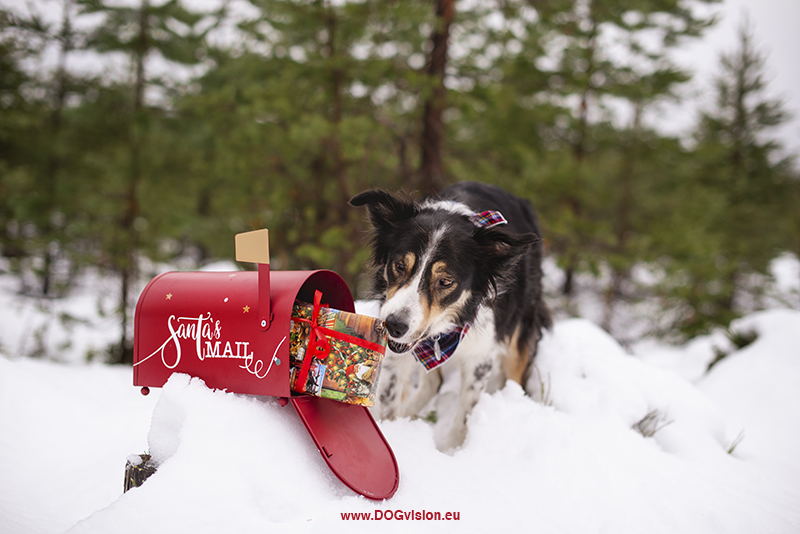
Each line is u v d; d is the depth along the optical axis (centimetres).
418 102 771
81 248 944
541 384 338
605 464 247
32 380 347
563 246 923
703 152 1241
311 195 871
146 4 969
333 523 174
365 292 335
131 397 401
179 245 1345
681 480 250
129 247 914
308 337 200
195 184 1162
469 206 332
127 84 1053
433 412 355
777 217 1472
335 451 197
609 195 1341
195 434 185
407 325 250
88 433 300
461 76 792
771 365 466
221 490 174
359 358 199
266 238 191
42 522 213
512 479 232
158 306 210
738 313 1052
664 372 377
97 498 229
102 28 973
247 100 855
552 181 912
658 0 996
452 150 865
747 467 300
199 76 1143
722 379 488
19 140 995
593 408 309
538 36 920
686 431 315
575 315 955
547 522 202
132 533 157
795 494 272
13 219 962
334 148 808
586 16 1050
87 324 899
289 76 798
